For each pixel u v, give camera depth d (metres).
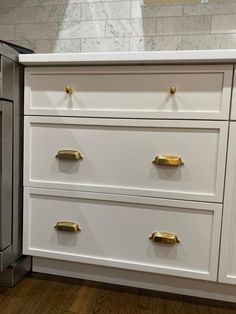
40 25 1.45
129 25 1.37
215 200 0.93
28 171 1.07
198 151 0.94
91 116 1.00
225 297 1.02
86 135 1.01
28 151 1.07
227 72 0.88
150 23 1.35
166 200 0.97
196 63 0.90
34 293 1.03
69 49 1.44
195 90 0.92
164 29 1.34
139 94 0.96
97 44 1.41
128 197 1.00
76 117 1.01
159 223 0.99
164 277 1.06
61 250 1.08
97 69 0.98
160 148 0.96
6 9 1.47
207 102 0.91
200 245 0.96
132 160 0.99
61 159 1.04
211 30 1.30
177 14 1.32
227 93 0.89
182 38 1.33
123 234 1.02
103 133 1.00
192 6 1.31
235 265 0.94
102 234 1.04
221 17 1.29
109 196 1.01
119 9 1.38
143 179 0.98
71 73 1.00
